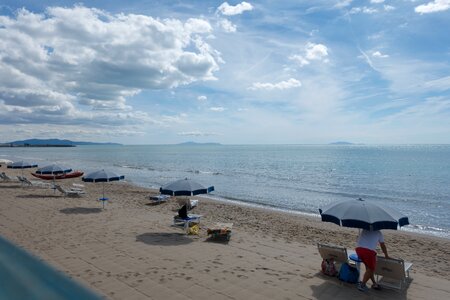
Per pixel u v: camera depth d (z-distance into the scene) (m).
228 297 6.51
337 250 7.57
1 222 12.20
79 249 9.22
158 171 45.22
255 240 10.94
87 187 25.81
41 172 18.66
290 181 33.81
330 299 6.60
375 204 7.54
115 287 6.77
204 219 14.86
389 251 11.22
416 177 37.94
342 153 121.19
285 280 7.45
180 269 7.89
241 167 54.16
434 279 7.92
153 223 12.79
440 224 16.30
